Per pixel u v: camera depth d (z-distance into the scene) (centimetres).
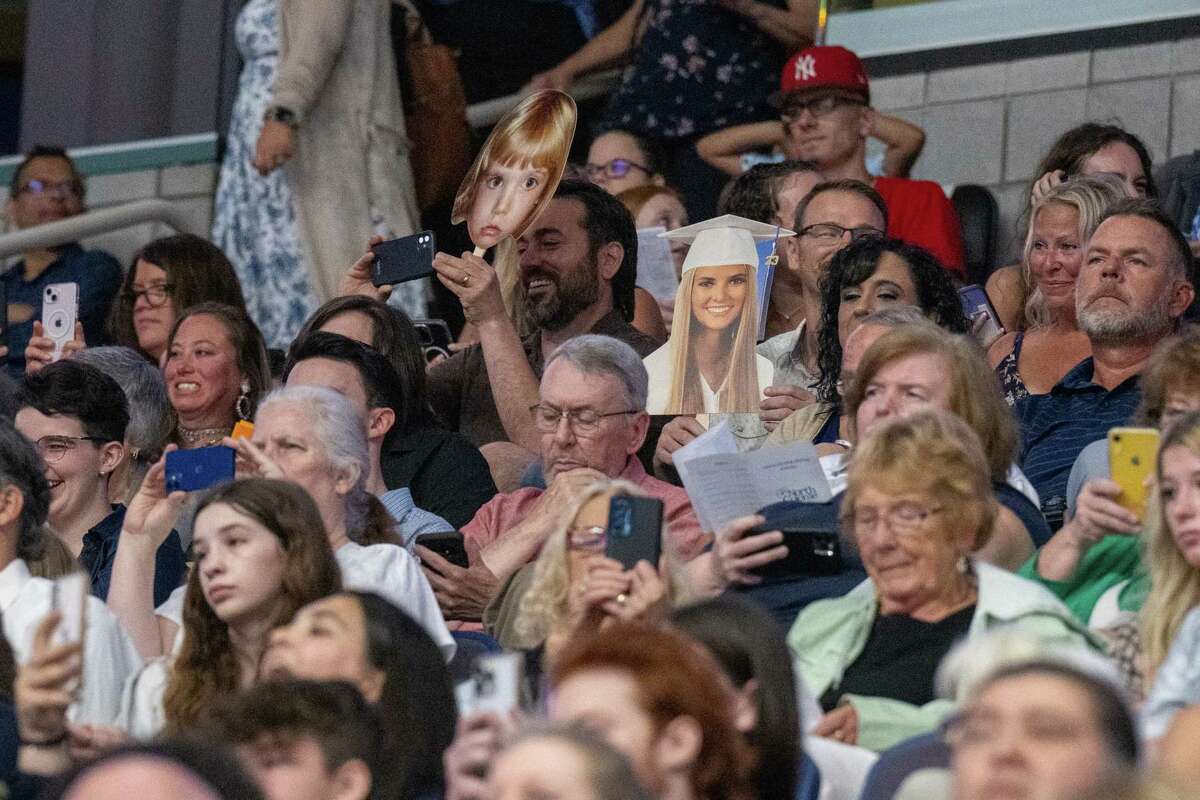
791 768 1380
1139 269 2062
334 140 2988
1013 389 2203
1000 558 1720
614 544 1606
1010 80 3056
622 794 1080
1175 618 1548
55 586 1577
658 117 2958
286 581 1636
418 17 3120
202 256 2622
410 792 1447
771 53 2983
